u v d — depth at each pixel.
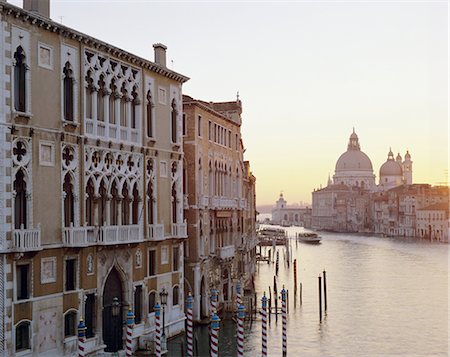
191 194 43.66
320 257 114.06
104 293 32.56
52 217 28.81
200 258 44.03
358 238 187.50
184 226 39.66
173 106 39.53
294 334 43.97
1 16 26.22
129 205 34.34
